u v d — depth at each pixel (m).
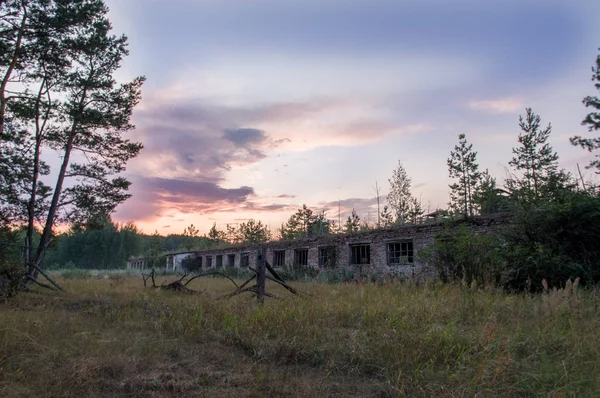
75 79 16.73
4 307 8.19
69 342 4.99
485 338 4.74
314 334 5.32
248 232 56.12
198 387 3.67
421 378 3.80
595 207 11.08
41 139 16.53
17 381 3.59
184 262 41.09
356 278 17.28
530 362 4.23
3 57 13.45
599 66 22.16
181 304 8.26
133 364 4.20
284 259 27.12
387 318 6.24
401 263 18.58
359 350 4.57
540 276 10.50
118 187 18.52
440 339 4.79
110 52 17.47
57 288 12.69
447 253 12.40
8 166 15.34
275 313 6.40
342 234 22.47
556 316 6.06
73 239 78.75
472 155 35.41
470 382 3.56
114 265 80.75
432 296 8.70
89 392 3.46
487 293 9.18
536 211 11.78
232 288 14.67
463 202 35.12
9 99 14.76
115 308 8.09
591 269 10.38
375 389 3.63
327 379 3.92
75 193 17.55
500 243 12.20
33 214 15.91
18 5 13.96
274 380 3.83
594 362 4.02
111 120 17.23
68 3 15.23
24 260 12.73
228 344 5.17
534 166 29.02
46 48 14.47
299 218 51.00
